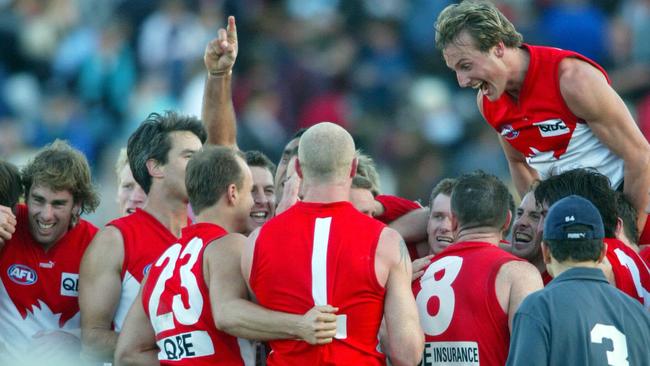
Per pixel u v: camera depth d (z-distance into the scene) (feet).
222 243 64.18
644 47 189.88
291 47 195.11
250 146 176.04
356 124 184.24
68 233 74.38
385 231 61.93
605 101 71.31
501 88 72.43
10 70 198.80
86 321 70.08
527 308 58.65
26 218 74.33
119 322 70.79
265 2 201.77
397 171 177.88
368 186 73.97
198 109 185.47
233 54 81.87
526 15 195.62
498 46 71.26
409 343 59.77
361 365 60.54
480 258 64.03
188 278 64.54
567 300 58.54
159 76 190.08
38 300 73.36
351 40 197.26
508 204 66.03
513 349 58.34
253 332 60.90
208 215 65.92
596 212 60.29
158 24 193.47
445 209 72.33
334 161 62.03
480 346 62.69
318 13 200.23
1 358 72.74
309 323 59.31
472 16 70.90
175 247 66.69
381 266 60.90
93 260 70.69
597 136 72.49
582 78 71.26
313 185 62.49
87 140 185.26
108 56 192.85
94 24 200.03
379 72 190.70
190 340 64.18
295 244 61.36
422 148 179.52
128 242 70.90
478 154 171.83
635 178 72.64
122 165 89.10
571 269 59.77
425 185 173.99
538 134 74.02
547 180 69.56
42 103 193.16
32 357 72.69
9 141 185.16
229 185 65.67
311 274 60.70
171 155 71.77
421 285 65.77
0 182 71.77
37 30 201.46
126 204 84.99
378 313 61.16
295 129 185.98
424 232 75.00
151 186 72.23
